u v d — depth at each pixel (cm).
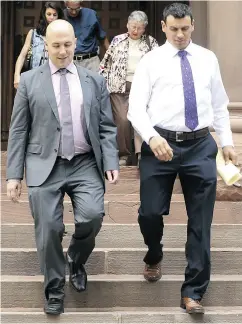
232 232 543
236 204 590
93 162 437
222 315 439
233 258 506
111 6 1055
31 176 424
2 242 534
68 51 426
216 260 505
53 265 421
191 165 421
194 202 423
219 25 704
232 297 473
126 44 683
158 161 425
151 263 465
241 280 476
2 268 498
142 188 430
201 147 425
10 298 467
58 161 429
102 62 692
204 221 419
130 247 534
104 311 456
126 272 500
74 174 429
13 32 1048
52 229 415
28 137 438
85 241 430
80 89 433
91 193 421
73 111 429
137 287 469
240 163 659
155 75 426
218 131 449
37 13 1059
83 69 443
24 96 429
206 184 418
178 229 540
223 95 446
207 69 432
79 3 711
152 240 442
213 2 707
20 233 536
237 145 669
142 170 431
